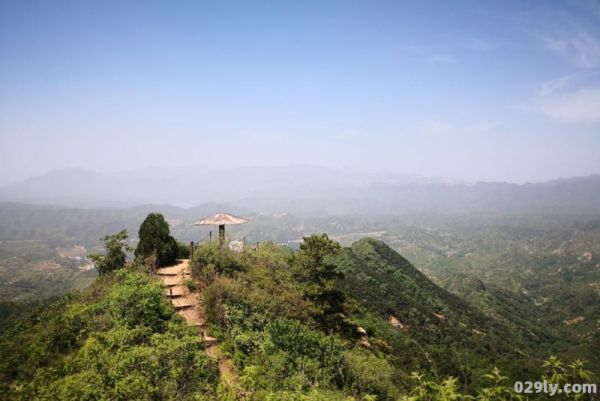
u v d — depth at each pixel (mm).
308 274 21656
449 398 6547
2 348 13281
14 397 10211
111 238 22219
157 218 22016
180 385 10977
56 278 160125
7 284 145125
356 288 64125
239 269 21375
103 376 10414
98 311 14812
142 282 16984
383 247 97125
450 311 76000
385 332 40750
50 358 12461
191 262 20688
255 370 12906
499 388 6449
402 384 16719
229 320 15930
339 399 12773
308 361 14398
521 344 75125
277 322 16188
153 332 14141
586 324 108312
